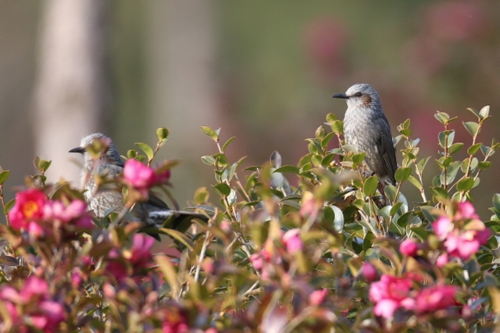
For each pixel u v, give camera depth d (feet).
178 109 116.26
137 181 19.08
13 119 118.42
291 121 88.22
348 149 30.73
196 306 16.70
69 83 99.76
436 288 16.99
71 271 20.33
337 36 87.81
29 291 17.38
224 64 106.93
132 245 20.40
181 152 88.69
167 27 118.83
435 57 76.33
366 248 25.12
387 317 17.66
